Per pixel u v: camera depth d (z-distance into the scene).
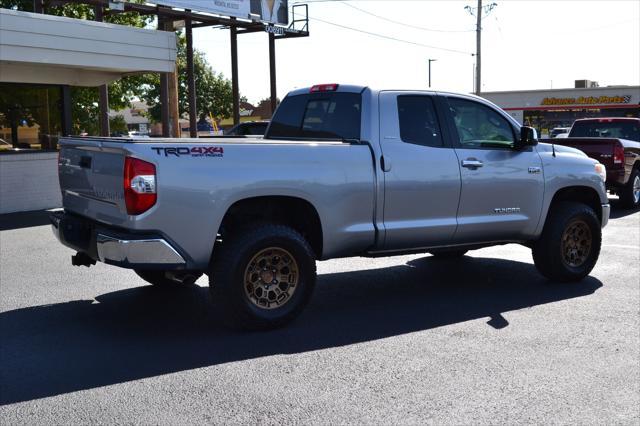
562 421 3.93
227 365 4.80
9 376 4.57
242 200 5.52
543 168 7.14
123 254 4.96
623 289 7.16
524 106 57.78
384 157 6.05
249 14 20.30
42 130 14.75
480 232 6.75
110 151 5.17
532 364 4.86
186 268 5.19
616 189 14.23
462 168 6.53
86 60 13.79
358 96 6.21
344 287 7.29
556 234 7.22
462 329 5.71
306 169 5.61
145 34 14.94
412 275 7.92
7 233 10.95
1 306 6.41
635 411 4.07
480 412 4.04
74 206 5.99
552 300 6.70
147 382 4.47
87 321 5.90
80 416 3.94
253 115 57.00
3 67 13.74
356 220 5.93
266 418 3.94
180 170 5.04
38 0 15.36
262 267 5.54
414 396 4.27
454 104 6.68
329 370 4.72
